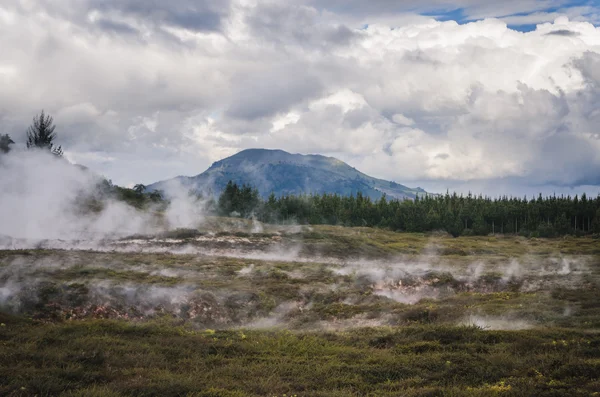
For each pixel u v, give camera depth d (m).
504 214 139.00
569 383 14.57
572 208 138.50
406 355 18.78
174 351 18.41
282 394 14.06
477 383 15.37
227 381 15.05
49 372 14.67
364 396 14.30
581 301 31.50
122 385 13.99
